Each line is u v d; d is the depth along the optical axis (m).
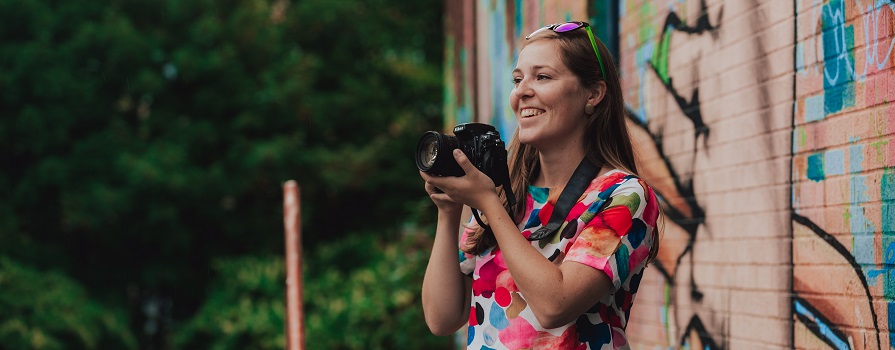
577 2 6.00
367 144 18.31
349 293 15.05
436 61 19.44
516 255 2.39
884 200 3.27
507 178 2.57
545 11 6.72
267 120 17.84
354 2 18.88
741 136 4.30
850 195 3.48
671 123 5.03
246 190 17.39
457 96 9.91
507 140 7.68
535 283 2.36
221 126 17.81
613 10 5.79
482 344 2.56
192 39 17.86
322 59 18.77
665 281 5.14
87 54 17.23
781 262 3.98
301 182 17.58
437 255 2.74
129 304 18.08
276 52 18.12
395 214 18.59
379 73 18.83
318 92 18.41
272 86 17.62
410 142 18.25
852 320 3.46
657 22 5.19
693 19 4.77
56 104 17.12
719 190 4.52
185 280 18.30
